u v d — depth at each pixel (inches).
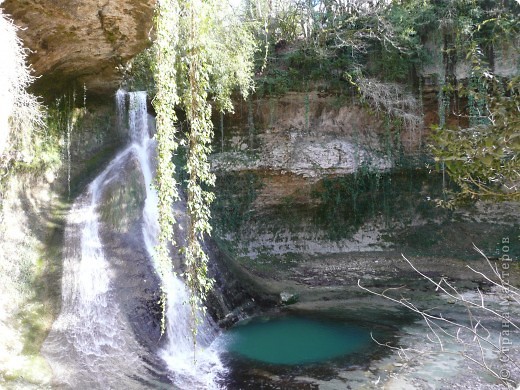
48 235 296.8
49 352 248.5
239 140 576.1
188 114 238.1
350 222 601.6
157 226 368.2
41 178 311.7
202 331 343.3
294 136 581.6
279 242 587.8
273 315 404.5
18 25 230.1
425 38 566.3
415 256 566.9
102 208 330.3
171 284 340.2
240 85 469.7
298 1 585.6
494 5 493.7
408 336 345.7
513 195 128.0
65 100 347.3
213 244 456.8
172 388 258.2
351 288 487.2
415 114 581.6
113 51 301.3
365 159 585.9
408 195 597.3
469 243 558.9
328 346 328.8
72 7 235.0
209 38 383.6
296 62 578.6
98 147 383.2
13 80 218.7
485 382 260.8
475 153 119.7
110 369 259.9
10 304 255.8
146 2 245.9
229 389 261.3
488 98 126.3
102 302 293.1
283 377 276.8
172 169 221.8
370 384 265.6
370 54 588.4
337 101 583.8
